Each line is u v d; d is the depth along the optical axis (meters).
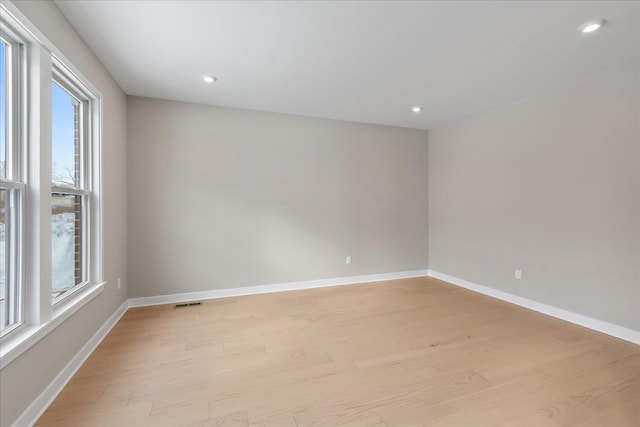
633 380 1.99
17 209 1.60
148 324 2.92
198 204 3.70
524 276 3.48
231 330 2.79
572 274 3.00
